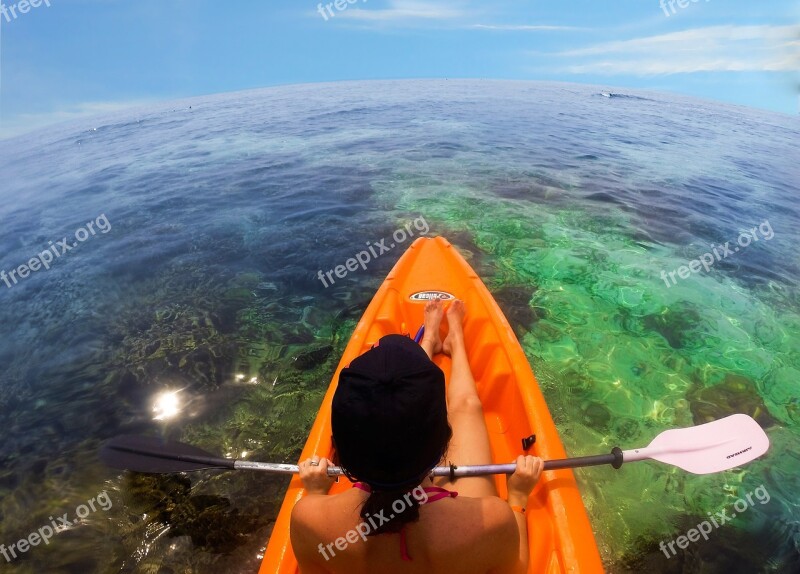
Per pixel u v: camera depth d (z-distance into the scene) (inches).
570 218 225.3
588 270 179.2
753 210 243.8
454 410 81.7
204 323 155.9
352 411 39.3
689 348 139.6
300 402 123.4
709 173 310.8
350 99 752.3
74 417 123.2
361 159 337.7
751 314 155.8
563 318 151.6
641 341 142.1
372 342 109.8
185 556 89.0
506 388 101.0
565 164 320.8
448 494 44.9
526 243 199.8
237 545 90.4
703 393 123.8
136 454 89.4
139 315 162.4
